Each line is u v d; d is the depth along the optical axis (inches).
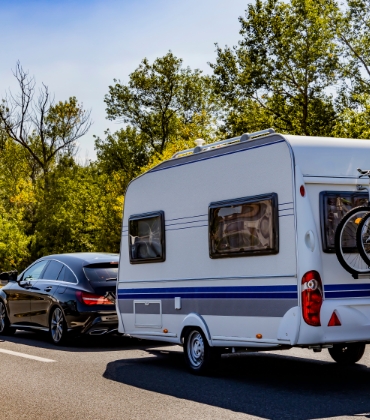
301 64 1440.7
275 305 295.6
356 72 1418.6
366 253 292.0
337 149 303.9
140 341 489.1
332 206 297.3
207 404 270.2
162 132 2022.6
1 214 1611.7
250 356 410.9
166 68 1974.7
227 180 329.1
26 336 532.1
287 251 290.5
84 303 450.3
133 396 287.6
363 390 295.7
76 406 268.1
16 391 299.3
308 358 396.2
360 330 294.7
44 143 2047.2
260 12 1508.4
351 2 1400.1
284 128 1555.1
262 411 256.1
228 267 324.5
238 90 1531.7
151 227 383.2
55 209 1707.7
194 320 344.2
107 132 2142.0
